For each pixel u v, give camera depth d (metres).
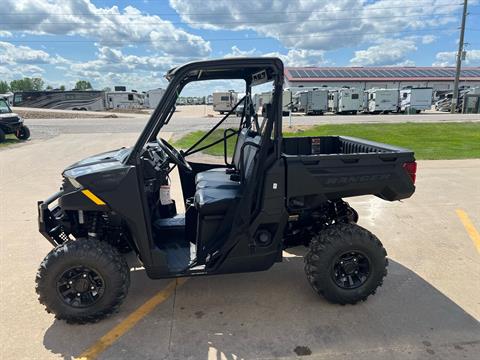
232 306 3.24
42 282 2.88
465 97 32.75
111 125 23.67
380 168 3.18
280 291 3.47
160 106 2.90
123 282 2.96
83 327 2.96
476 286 3.53
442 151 11.64
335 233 3.14
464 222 5.26
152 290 3.51
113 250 2.97
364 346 2.69
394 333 2.83
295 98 33.91
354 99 32.31
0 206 6.23
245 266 3.13
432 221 5.32
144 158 3.21
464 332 2.84
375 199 6.50
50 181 8.06
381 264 3.17
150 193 3.42
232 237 3.02
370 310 3.14
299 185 3.06
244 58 2.86
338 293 3.14
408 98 33.03
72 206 2.90
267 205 3.04
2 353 2.67
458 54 33.00
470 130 17.75
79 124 24.70
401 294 3.39
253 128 3.65
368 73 55.28
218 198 3.17
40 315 3.13
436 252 4.29
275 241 3.14
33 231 5.06
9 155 11.98
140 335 2.86
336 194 3.24
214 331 2.89
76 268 2.90
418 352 2.62
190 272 3.04
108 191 2.86
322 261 3.10
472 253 4.26
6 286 3.61
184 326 2.96
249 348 2.70
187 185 4.19
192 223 3.47
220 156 4.30
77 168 3.07
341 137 4.53
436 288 3.50
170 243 3.50
